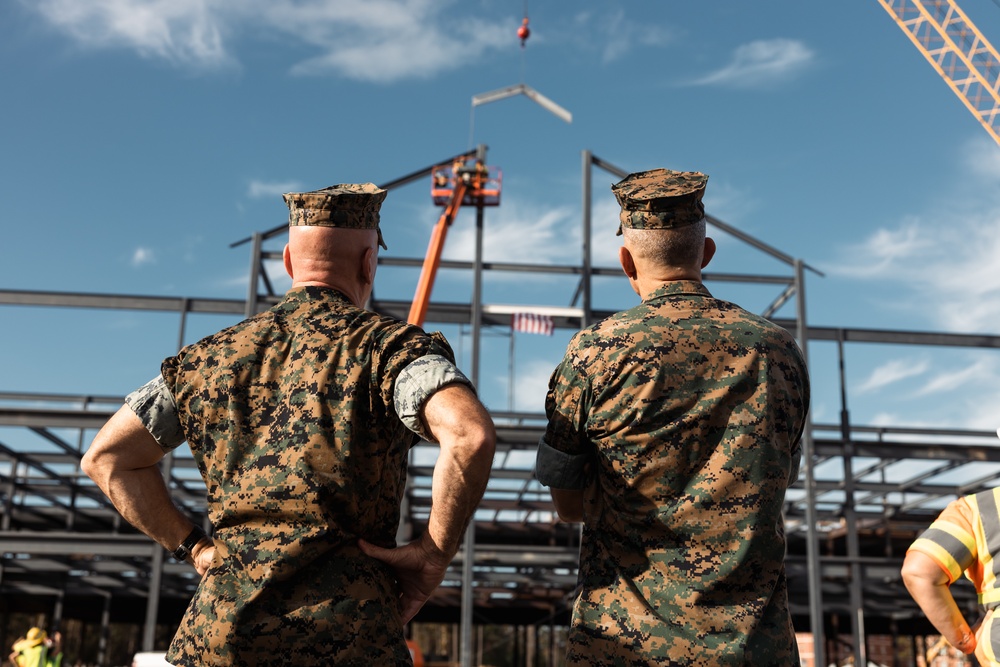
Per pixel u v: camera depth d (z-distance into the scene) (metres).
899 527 29.16
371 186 2.87
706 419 2.62
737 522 2.54
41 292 24.53
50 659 21.62
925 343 25.89
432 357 2.42
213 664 2.26
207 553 2.72
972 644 2.87
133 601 34.38
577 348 2.81
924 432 25.25
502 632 62.69
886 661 46.44
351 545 2.38
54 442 23.09
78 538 22.33
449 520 2.33
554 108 32.22
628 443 2.64
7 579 28.31
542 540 31.47
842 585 27.23
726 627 2.45
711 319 2.76
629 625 2.51
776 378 2.71
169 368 2.63
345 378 2.46
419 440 2.68
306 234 2.74
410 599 2.51
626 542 2.63
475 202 29.86
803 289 25.45
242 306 24.81
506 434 23.02
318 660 2.24
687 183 2.94
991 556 2.83
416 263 26.91
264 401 2.50
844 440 24.56
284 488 2.36
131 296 24.77
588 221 25.98
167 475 24.31
